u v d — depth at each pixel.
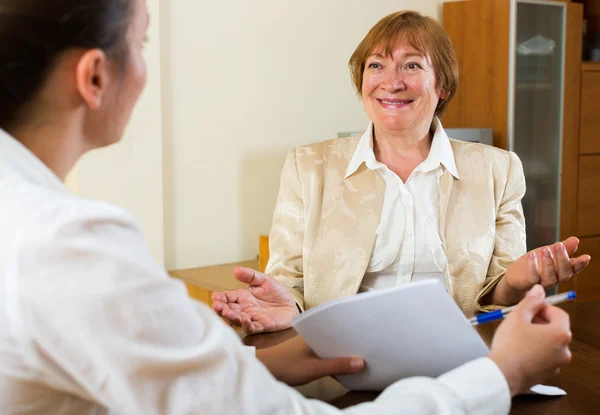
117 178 3.11
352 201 1.94
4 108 0.73
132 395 0.65
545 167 4.02
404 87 1.88
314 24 3.73
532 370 0.87
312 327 1.03
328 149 2.04
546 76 3.96
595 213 4.22
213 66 3.47
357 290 1.87
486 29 3.89
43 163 0.75
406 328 0.99
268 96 3.63
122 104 0.78
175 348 0.67
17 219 0.66
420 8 4.04
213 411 0.68
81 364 0.65
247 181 3.61
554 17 3.95
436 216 1.92
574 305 1.69
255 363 0.74
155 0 3.18
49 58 0.73
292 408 0.74
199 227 3.50
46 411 0.71
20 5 0.71
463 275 1.89
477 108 3.97
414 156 1.96
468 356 1.00
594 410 1.05
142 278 0.66
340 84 3.84
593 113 4.16
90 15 0.73
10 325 0.65
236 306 1.50
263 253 3.14
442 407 0.80
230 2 3.48
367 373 1.07
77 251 0.64
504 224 1.97
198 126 3.45
